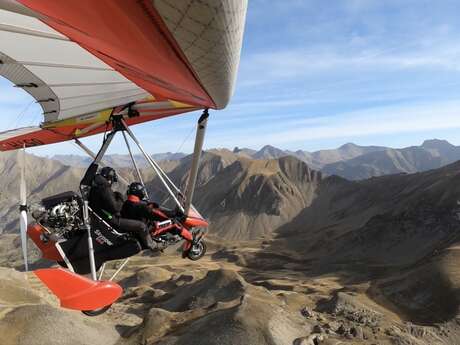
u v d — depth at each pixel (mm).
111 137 8273
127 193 9102
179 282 153000
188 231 9773
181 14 2902
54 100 7883
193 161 8203
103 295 7020
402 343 80750
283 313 73375
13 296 86312
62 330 70312
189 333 66938
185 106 7840
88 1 3018
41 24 5215
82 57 6312
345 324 89062
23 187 8344
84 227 8367
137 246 8602
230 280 113000
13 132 8914
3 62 6574
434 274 128625
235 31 3182
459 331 98062
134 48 3855
